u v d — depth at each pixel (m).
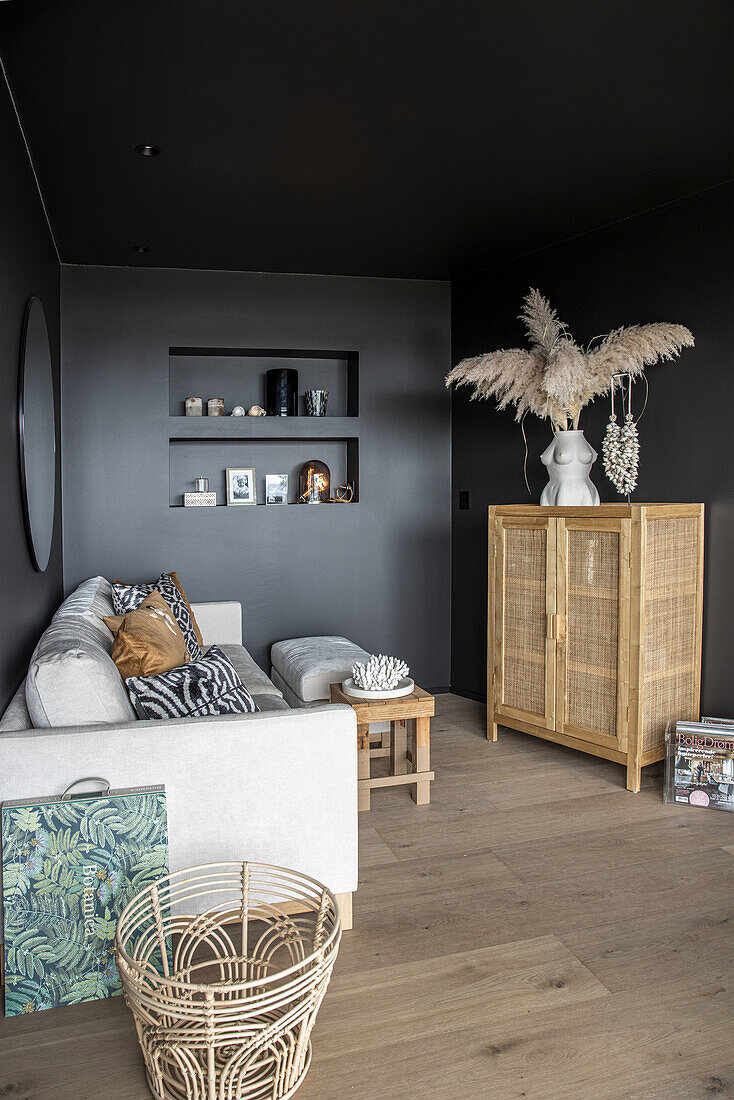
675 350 3.38
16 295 2.57
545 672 3.63
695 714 3.51
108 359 4.34
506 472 4.51
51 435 3.55
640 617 3.18
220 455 4.75
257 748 2.12
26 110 2.55
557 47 2.23
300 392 4.89
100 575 4.38
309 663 3.78
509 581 3.80
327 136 2.79
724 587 3.39
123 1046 1.79
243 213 3.57
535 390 3.68
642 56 2.28
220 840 2.11
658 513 3.21
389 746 3.65
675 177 3.21
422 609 4.96
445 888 2.48
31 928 1.90
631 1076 1.68
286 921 1.97
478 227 3.83
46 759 1.97
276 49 2.21
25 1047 1.78
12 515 2.43
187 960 2.03
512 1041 1.78
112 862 1.94
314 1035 1.80
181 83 2.40
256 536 4.62
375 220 3.70
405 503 4.88
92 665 2.08
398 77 2.39
